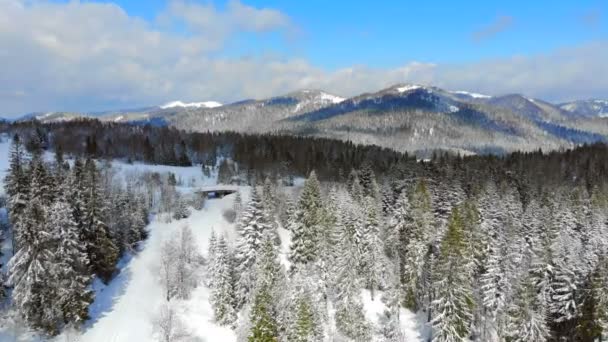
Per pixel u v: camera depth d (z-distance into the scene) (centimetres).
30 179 7069
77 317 5928
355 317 6462
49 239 5681
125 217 9444
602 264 6103
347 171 16625
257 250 7194
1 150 17175
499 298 6309
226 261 7150
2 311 5762
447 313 5697
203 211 12862
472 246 7012
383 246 8444
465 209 7750
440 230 8156
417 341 6806
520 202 10575
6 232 7594
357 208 8975
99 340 6062
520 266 6869
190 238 9256
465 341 5769
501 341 6138
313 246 8025
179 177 16812
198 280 8175
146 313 6950
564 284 6538
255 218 7462
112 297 7288
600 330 5853
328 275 7344
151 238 10231
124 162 19362
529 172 15212
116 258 8081
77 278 6031
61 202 6331
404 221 8612
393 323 6650
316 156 19250
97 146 19262
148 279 8169
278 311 5416
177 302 7488
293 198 11550
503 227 8181
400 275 8019
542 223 8238
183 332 6475
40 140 18725
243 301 6900
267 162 17950
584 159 17825
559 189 12431
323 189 11888
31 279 5462
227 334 6625
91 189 7350
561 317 6481
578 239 8144
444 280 5722
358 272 7844
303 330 5128
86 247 7006
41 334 5666
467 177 12475
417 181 10606
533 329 5681
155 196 13475
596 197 10769
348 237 7512
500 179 13075
